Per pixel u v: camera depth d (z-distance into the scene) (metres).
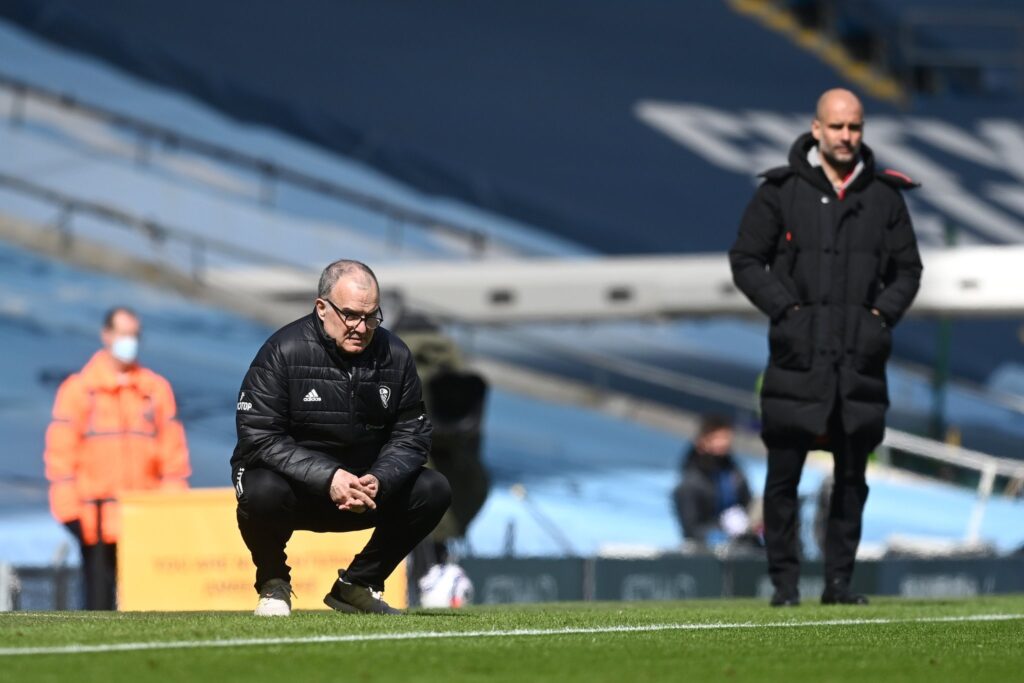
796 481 25.11
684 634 17.66
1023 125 83.75
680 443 68.56
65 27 73.56
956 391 70.12
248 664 13.52
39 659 13.70
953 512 53.78
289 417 19.17
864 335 24.50
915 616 21.67
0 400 58.06
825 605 24.73
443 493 19.61
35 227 68.81
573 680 12.85
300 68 77.31
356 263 19.11
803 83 83.62
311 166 75.44
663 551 40.06
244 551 29.41
